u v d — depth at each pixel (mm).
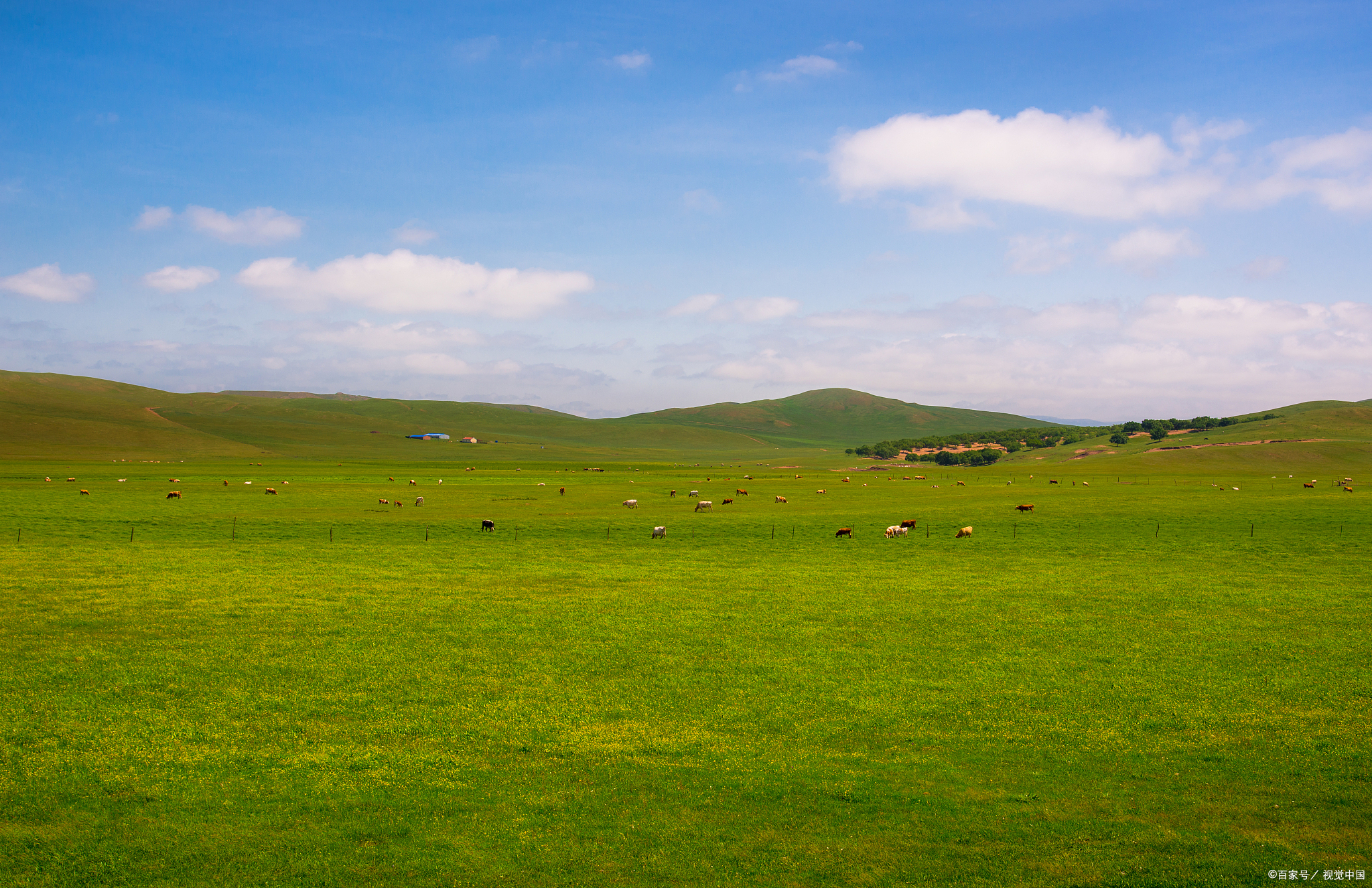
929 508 90562
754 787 16859
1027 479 158750
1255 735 19750
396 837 14609
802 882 13102
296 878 13172
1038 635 30672
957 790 16734
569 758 18422
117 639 28734
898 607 36000
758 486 138875
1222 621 33000
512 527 69562
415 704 22188
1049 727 20516
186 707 21516
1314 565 48000
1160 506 87938
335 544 57250
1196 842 14227
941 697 23031
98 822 14953
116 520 69438
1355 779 16938
